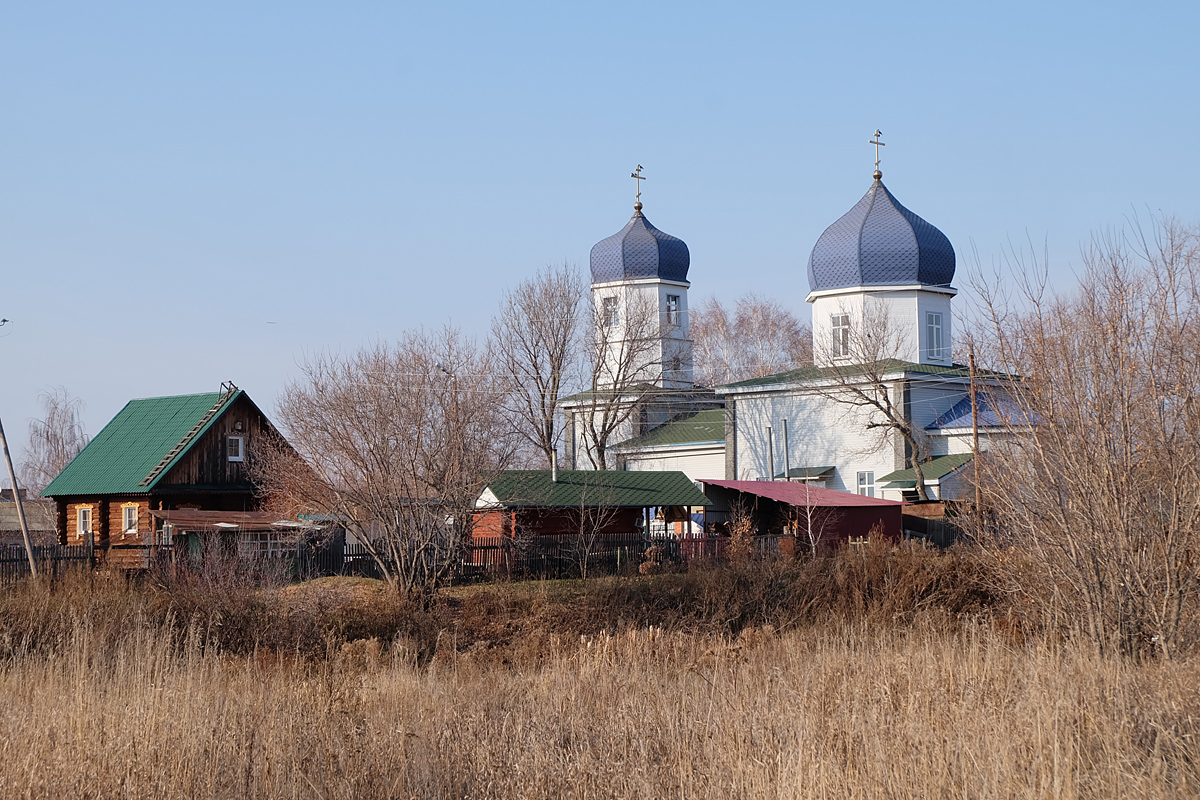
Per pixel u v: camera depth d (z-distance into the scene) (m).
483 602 25.45
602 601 25.02
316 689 13.35
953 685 11.87
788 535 41.34
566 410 64.38
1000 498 16.72
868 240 55.09
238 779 9.22
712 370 83.12
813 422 54.03
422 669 19.17
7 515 75.19
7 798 8.58
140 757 9.27
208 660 16.22
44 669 15.93
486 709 11.99
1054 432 15.10
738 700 11.77
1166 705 10.45
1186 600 14.61
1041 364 15.32
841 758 9.29
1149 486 14.88
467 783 9.23
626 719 10.83
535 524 41.38
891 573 24.69
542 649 21.83
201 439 44.41
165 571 25.59
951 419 51.22
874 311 55.16
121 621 19.77
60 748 9.53
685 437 59.81
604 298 64.81
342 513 29.97
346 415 28.97
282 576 27.73
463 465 29.58
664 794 8.84
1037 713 9.75
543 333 58.59
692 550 39.19
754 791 8.51
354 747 10.02
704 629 23.59
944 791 8.50
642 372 62.12
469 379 31.25
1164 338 14.88
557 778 8.90
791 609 24.66
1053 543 15.25
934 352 56.22
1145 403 14.94
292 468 31.30
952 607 23.22
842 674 13.40
